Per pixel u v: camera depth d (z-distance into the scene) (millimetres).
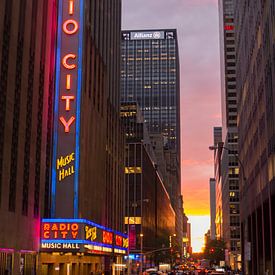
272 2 58125
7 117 41594
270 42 60031
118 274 94750
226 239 190500
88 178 64438
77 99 59969
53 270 57188
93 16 74438
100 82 76000
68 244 52750
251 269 82500
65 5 62125
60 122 59531
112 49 93438
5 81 41281
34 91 49844
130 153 148500
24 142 46281
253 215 81375
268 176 63375
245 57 90125
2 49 40750
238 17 103438
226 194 189625
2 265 39875
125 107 192000
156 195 184500
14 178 43406
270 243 64312
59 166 58469
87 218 62812
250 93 83062
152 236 164875
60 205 57500
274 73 57312
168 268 137375
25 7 47156
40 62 52688
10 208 42375
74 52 60906
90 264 72500
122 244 89938
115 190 90312
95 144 70375
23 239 45625
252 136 81125
